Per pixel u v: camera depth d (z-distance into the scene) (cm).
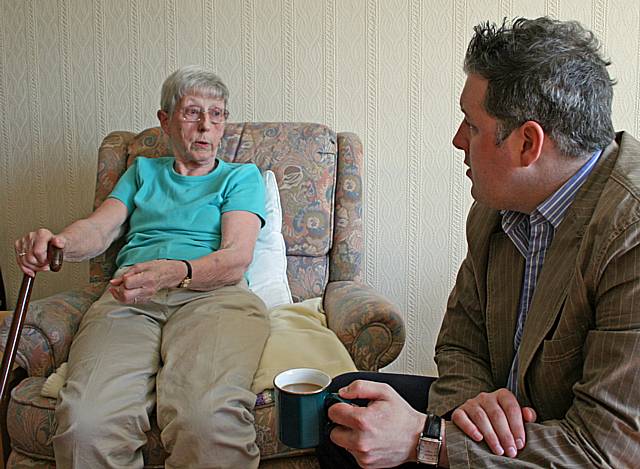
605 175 97
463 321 125
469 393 114
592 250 90
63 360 158
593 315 92
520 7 218
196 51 222
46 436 138
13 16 222
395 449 90
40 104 227
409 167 228
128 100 226
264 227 193
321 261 199
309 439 93
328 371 145
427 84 223
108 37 222
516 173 99
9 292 239
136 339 152
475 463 89
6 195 233
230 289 170
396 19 219
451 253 233
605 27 218
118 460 133
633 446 83
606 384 85
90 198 232
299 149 203
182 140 185
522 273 111
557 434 88
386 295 236
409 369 240
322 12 219
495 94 96
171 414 135
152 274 153
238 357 146
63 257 161
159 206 186
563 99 93
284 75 223
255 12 220
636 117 223
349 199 202
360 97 224
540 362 97
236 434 133
